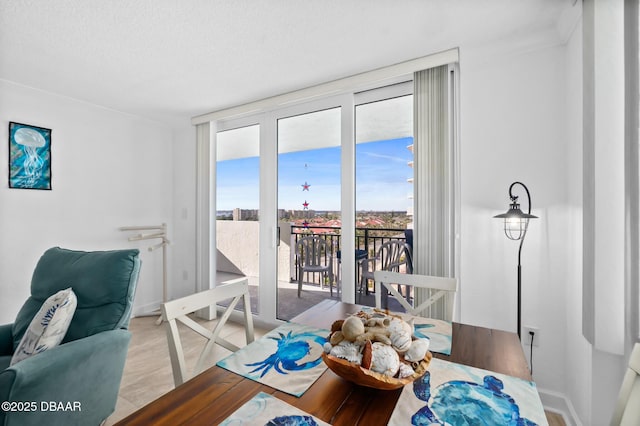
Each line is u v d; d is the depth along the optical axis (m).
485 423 0.75
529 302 1.87
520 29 1.75
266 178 3.05
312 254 2.83
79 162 2.94
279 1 1.52
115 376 1.61
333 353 0.88
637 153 1.26
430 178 2.14
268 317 3.06
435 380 0.93
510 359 1.07
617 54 1.33
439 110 2.11
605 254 1.37
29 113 2.60
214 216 3.46
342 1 1.52
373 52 2.03
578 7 1.50
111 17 1.64
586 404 1.52
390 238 2.53
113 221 3.21
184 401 0.84
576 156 1.63
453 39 1.87
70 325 1.64
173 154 3.78
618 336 1.36
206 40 1.87
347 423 0.75
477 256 2.00
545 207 1.83
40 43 1.89
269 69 2.27
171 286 3.76
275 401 0.84
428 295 2.15
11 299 2.51
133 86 2.58
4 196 2.48
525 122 1.88
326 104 2.68
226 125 3.34
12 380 1.17
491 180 1.96
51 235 2.75
